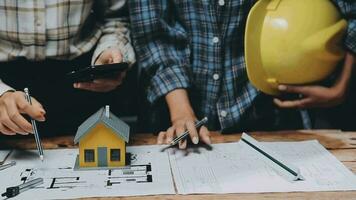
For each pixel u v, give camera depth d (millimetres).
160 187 782
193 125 973
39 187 781
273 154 883
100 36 1177
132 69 1322
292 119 1229
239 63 1146
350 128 1502
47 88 1167
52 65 1144
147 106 1223
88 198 746
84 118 1272
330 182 802
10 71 1128
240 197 752
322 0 1054
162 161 893
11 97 872
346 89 1172
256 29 1032
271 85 1090
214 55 1128
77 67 1166
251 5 1096
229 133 1066
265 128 1206
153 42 1155
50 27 1070
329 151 943
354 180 809
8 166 868
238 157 909
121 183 798
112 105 1342
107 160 863
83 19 1108
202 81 1154
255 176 823
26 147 968
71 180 809
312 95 1122
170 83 1102
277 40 1022
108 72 960
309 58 1032
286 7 1022
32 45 1081
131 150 948
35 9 1046
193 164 877
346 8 1093
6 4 1035
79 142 852
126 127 907
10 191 748
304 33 1013
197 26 1123
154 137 1024
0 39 1090
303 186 787
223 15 1102
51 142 996
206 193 763
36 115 854
